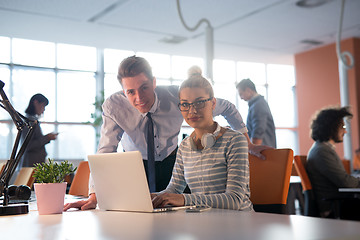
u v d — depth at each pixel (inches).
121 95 95.0
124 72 89.1
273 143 193.0
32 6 274.2
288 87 476.1
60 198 58.6
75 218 51.6
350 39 376.5
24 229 43.8
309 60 413.7
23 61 376.8
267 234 33.5
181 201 58.6
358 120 365.4
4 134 355.9
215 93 69.8
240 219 43.6
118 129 95.3
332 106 133.3
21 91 374.6
